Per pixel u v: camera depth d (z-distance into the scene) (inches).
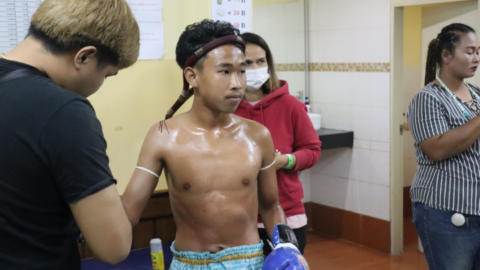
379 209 155.3
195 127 50.1
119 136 86.0
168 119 51.2
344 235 167.9
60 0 37.8
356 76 157.3
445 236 79.8
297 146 82.1
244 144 50.8
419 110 82.4
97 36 38.0
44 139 35.6
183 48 50.4
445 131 79.6
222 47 47.8
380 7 147.3
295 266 42.6
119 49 40.0
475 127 75.5
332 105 167.2
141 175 49.1
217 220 48.8
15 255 36.9
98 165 37.3
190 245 49.6
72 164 36.0
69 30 37.1
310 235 174.1
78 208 37.1
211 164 48.9
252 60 77.2
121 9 39.6
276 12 163.3
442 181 80.0
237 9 90.7
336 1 160.4
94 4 37.8
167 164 49.4
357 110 158.6
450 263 80.1
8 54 39.0
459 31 81.2
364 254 154.3
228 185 49.0
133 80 85.9
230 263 48.3
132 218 48.4
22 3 76.1
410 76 187.3
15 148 35.6
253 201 50.7
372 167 155.9
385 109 149.8
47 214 37.8
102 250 38.8
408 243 164.4
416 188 84.4
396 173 150.9
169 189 50.8
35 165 35.9
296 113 80.4
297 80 171.9
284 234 48.1
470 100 83.4
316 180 176.9
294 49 169.6
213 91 47.9
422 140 81.3
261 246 50.4
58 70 38.5
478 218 78.0
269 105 80.0
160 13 86.7
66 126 35.9
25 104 35.9
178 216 50.4
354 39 156.3
